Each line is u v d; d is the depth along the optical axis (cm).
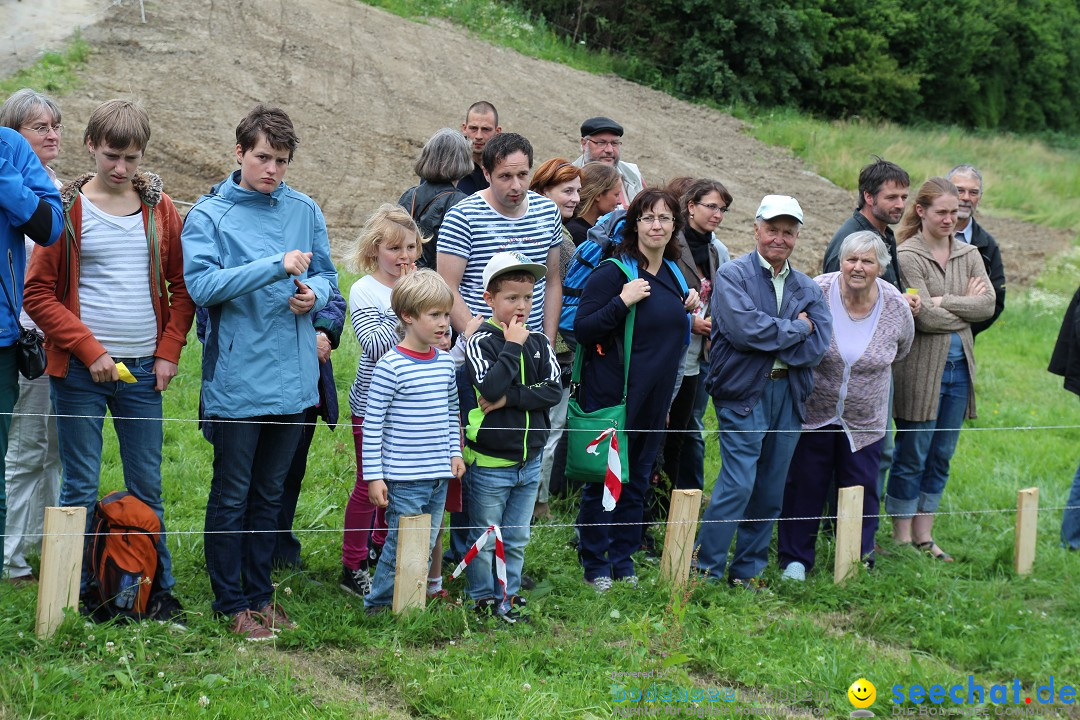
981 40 5475
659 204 898
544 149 2973
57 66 2495
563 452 1074
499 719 670
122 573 736
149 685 661
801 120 4462
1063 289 2675
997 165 4053
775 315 934
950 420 1100
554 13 4625
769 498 959
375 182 2370
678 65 4650
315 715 652
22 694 631
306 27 3291
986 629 884
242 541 777
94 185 761
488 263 828
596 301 902
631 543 934
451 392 819
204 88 2617
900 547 1077
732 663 779
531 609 836
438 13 3981
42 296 730
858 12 5244
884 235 1071
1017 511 1050
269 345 750
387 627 774
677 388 999
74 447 754
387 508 816
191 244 738
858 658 809
